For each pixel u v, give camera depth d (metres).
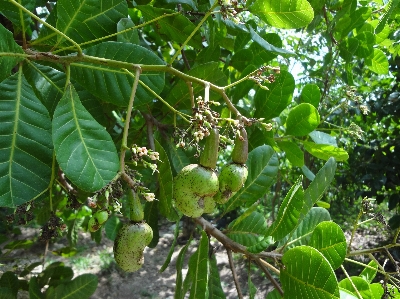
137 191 0.22
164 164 0.27
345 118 0.98
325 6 0.56
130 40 0.28
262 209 1.09
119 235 0.22
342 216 1.33
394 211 1.43
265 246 0.29
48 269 0.64
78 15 0.27
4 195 0.20
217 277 0.34
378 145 1.08
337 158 0.42
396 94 1.01
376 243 1.25
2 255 0.68
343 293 0.28
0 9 0.25
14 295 0.54
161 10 0.34
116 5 0.27
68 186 0.30
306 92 0.42
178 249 1.59
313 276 0.25
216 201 0.25
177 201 0.24
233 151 0.25
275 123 0.46
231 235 0.33
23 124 0.21
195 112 0.22
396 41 0.67
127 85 0.27
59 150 0.19
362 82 1.06
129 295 1.28
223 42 0.49
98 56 0.26
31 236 1.45
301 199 0.28
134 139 0.38
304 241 0.32
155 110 0.40
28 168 0.21
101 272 1.40
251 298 0.31
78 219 0.75
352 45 0.54
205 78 0.33
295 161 0.41
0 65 0.22
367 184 1.07
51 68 0.26
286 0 0.26
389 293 0.29
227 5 0.24
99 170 0.19
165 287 1.34
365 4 0.61
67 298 0.52
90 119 0.21
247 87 0.37
